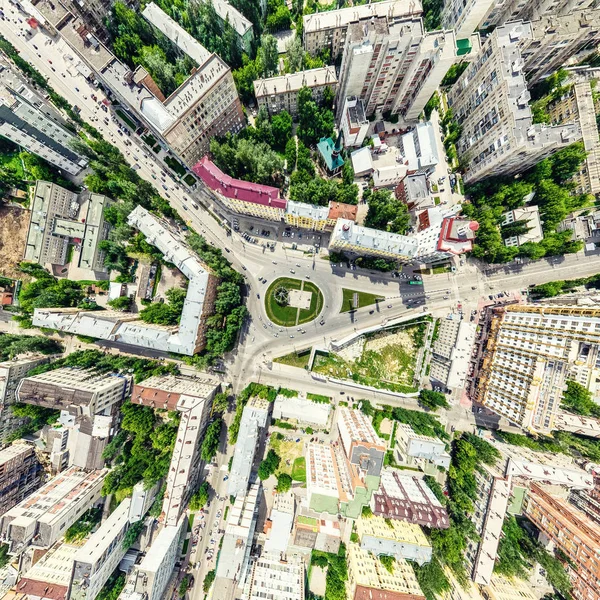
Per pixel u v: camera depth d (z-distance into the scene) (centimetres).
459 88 9388
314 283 9994
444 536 8644
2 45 9106
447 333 9419
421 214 9544
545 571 9088
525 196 9131
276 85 8912
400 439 9631
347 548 9462
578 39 8150
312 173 9350
